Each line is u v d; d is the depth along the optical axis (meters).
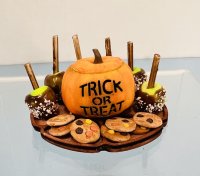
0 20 0.07
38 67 0.08
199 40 0.08
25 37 0.08
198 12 0.07
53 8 0.07
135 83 0.05
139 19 0.08
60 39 0.08
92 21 0.08
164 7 0.07
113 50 0.08
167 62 0.08
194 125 0.05
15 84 0.07
